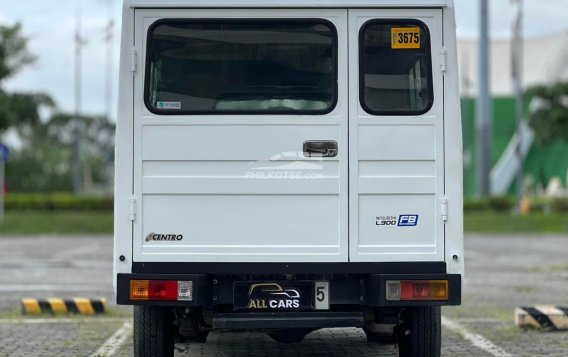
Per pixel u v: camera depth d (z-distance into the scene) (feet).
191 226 21.75
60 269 60.23
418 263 21.80
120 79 21.84
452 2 21.90
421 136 21.90
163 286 21.50
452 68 21.91
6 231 109.40
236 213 21.79
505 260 70.69
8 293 46.39
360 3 21.91
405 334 24.44
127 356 28.60
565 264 66.23
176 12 21.97
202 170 21.81
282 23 22.03
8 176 189.06
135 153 21.77
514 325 35.45
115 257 21.68
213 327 21.83
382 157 21.88
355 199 21.81
